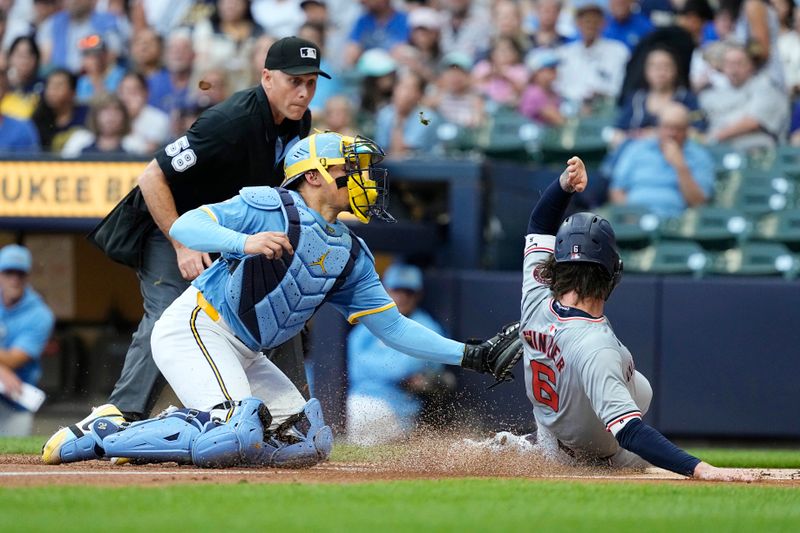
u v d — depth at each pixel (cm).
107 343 3759
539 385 1609
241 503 1145
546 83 3759
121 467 1583
